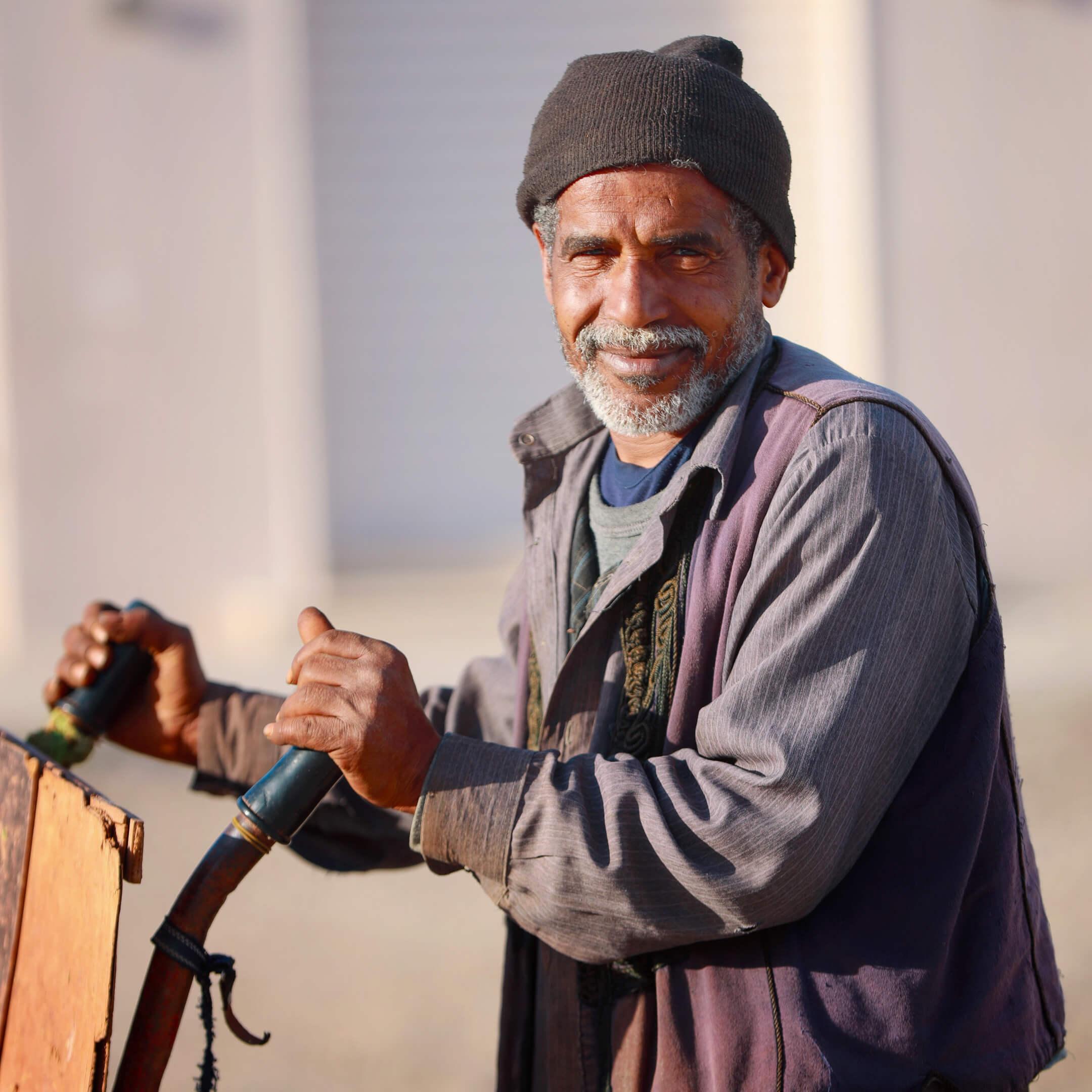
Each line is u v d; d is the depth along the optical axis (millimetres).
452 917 14938
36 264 24656
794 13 27062
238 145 25281
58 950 4469
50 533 24875
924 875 4941
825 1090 4645
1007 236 26812
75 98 24734
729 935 4766
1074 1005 12008
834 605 4770
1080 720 19172
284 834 4965
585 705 5562
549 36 29078
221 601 25625
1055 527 27250
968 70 26500
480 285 29844
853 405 5098
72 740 6426
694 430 5723
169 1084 11234
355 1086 11086
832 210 26656
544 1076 5668
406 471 30016
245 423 25609
